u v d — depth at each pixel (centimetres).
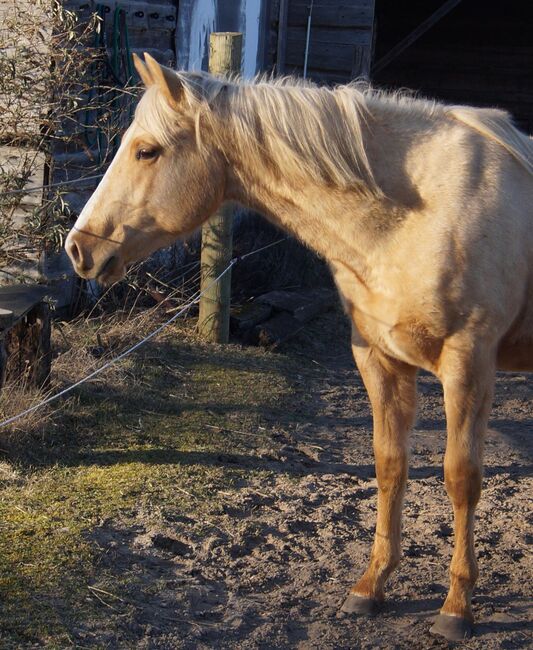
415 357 293
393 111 289
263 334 632
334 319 718
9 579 306
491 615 315
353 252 288
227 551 349
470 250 276
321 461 457
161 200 291
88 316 615
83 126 589
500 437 507
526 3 1448
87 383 511
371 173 279
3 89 562
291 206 291
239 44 585
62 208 567
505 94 1488
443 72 1502
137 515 368
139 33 697
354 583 334
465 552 302
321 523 381
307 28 967
